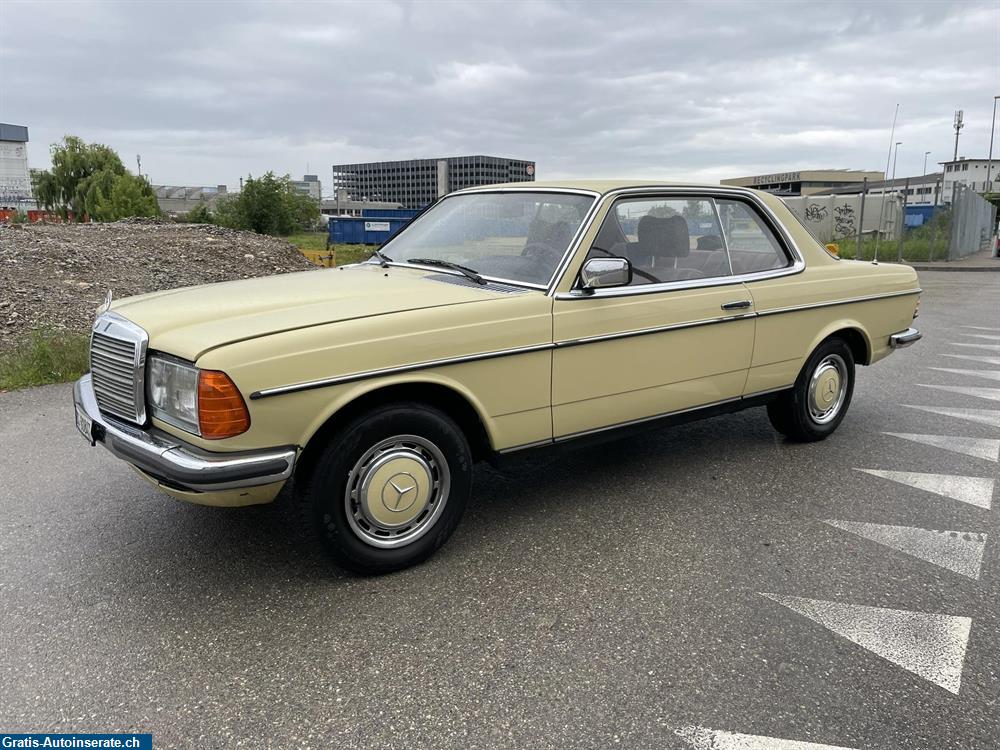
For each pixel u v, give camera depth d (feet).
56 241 45.96
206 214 215.92
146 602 10.02
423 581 10.60
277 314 10.00
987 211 129.49
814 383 16.06
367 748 7.39
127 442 9.75
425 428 10.43
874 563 11.21
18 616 9.67
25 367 22.68
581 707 7.99
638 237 12.89
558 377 11.69
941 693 8.28
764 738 7.56
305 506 10.08
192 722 7.75
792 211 15.80
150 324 10.09
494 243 13.07
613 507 13.20
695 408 13.84
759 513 12.99
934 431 17.75
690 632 9.38
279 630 9.38
